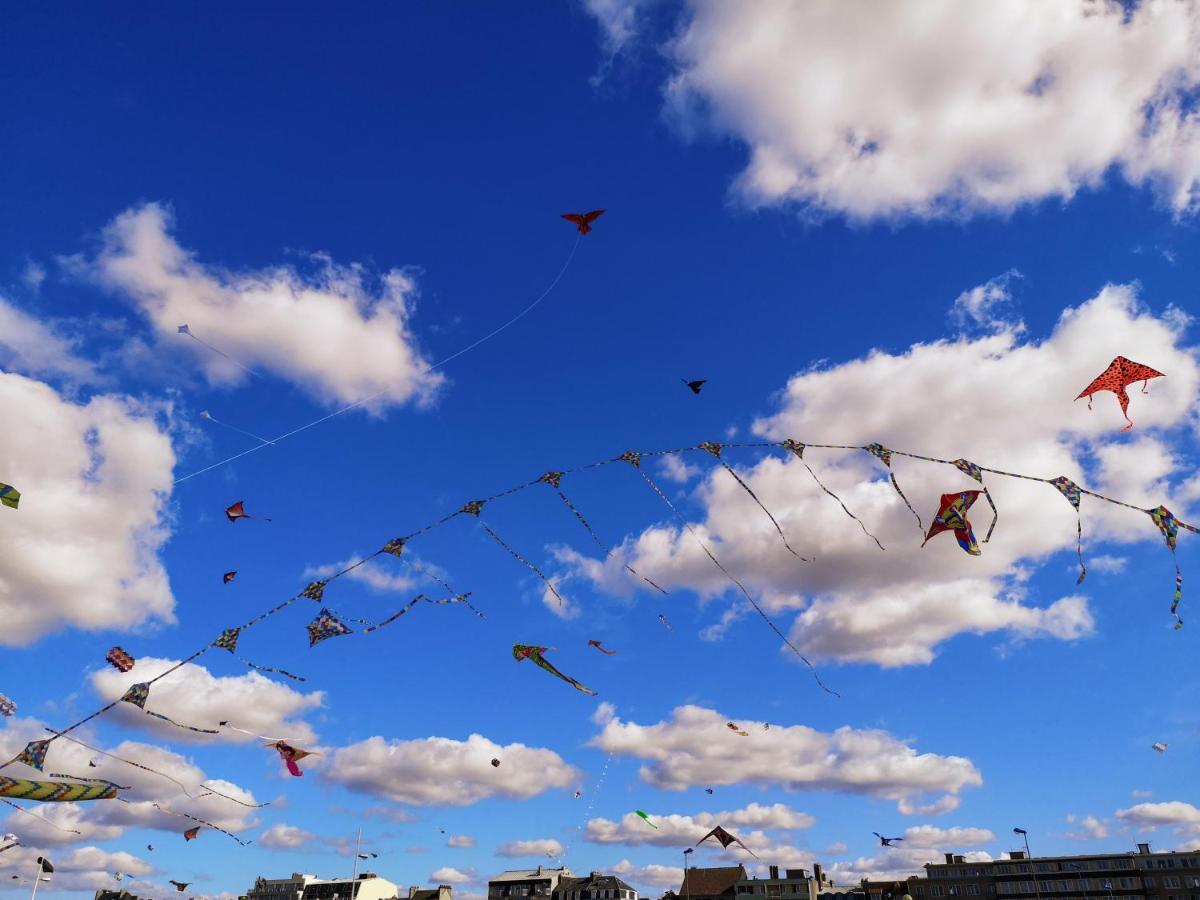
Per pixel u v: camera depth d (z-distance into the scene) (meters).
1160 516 19.89
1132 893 125.56
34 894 65.44
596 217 32.06
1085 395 20.28
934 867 138.75
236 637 19.88
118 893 118.31
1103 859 129.50
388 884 146.88
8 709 18.52
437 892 141.50
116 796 13.95
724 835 41.25
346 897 143.12
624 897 131.62
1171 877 124.69
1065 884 129.62
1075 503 20.62
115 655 21.91
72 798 13.42
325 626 23.86
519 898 137.25
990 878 134.12
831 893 137.50
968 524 21.58
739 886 130.62
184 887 73.38
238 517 33.56
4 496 18.91
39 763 16.92
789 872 130.75
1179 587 19.22
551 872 142.00
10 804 16.75
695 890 134.50
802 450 23.70
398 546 22.42
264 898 161.62
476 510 23.20
